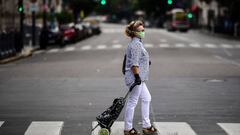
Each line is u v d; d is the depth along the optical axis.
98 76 30.53
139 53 14.38
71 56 49.06
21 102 21.05
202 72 32.59
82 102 20.86
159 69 34.56
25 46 62.66
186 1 165.25
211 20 126.25
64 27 73.19
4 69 36.25
